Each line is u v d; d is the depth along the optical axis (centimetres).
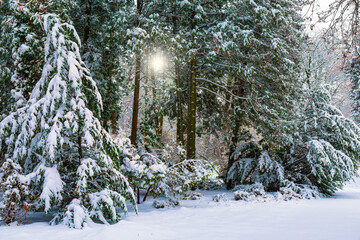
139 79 1373
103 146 709
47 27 681
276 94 1427
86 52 1353
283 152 1417
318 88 1443
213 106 1766
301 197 1105
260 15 1198
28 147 718
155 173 875
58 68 653
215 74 1565
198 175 959
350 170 1234
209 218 740
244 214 786
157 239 532
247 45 1241
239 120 1597
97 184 703
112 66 1486
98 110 733
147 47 1309
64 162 717
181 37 1294
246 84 1472
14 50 891
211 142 2622
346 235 529
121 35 1326
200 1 1280
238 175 1488
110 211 628
